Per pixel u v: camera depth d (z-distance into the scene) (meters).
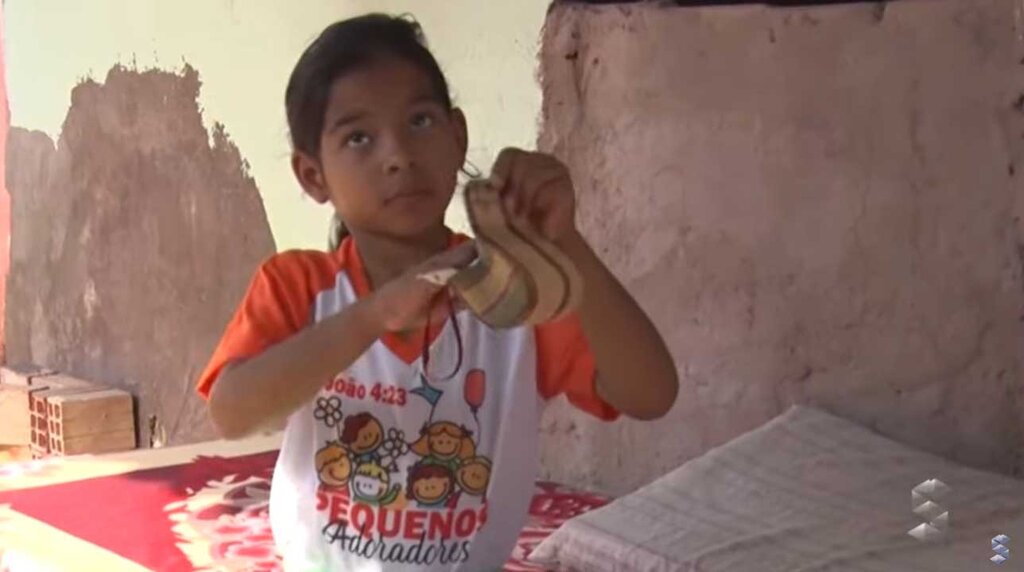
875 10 2.16
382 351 1.52
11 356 4.92
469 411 1.52
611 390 1.48
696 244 2.42
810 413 2.23
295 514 1.55
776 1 2.29
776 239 2.31
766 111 2.30
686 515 2.00
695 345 2.44
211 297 3.79
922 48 2.12
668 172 2.44
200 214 3.79
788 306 2.31
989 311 2.09
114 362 4.30
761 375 2.36
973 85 2.07
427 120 1.46
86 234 4.38
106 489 2.47
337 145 1.46
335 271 1.53
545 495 2.46
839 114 2.22
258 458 2.72
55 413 4.11
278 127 3.44
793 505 1.99
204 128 3.74
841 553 1.82
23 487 2.48
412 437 1.52
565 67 2.58
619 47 2.49
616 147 2.52
